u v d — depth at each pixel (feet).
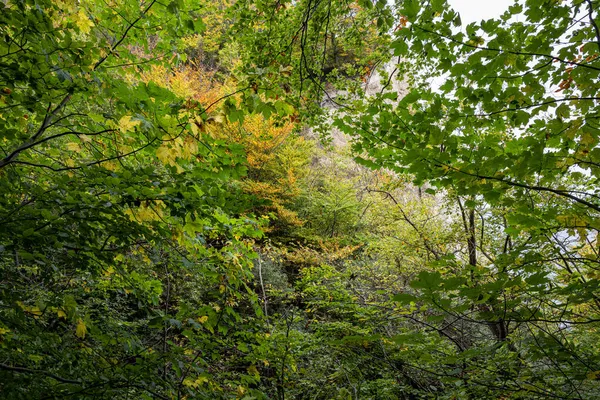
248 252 9.14
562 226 6.75
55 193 6.56
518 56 7.09
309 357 16.61
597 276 6.82
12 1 6.30
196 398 7.56
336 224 44.45
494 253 21.24
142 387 7.18
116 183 6.56
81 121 9.10
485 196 6.93
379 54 16.34
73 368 7.61
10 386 6.14
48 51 6.55
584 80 6.76
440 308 4.87
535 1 6.53
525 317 5.65
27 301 9.70
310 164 53.88
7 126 7.69
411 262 26.30
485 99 7.52
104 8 9.79
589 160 6.89
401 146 8.67
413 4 7.06
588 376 5.97
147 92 6.39
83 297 14.05
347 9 14.33
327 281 22.04
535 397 7.14
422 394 13.10
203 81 47.98
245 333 9.11
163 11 9.57
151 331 11.45
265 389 13.38
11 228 6.00
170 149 6.48
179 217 7.13
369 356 13.32
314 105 15.66
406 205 29.01
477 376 8.68
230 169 7.53
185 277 17.10
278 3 13.55
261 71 7.41
